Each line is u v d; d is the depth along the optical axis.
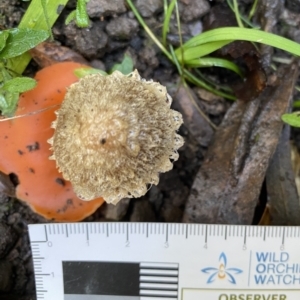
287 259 0.07
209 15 0.08
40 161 0.07
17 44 0.07
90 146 0.06
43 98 0.07
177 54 0.08
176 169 0.09
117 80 0.07
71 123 0.07
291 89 0.08
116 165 0.06
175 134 0.07
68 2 0.08
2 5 0.08
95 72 0.07
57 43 0.08
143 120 0.06
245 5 0.08
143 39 0.08
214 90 0.09
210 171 0.08
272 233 0.07
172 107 0.09
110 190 0.07
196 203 0.08
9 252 0.08
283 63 0.08
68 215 0.08
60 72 0.08
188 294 0.07
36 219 0.08
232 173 0.08
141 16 0.08
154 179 0.07
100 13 0.08
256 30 0.08
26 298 0.08
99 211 0.08
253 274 0.07
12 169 0.07
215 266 0.07
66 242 0.08
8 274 0.08
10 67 0.08
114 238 0.08
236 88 0.08
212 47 0.08
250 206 0.08
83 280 0.08
